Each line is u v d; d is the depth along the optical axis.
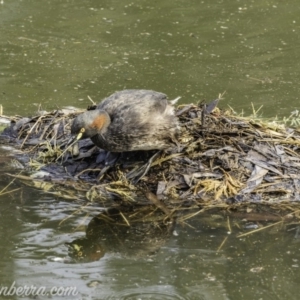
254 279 11.23
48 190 14.25
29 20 24.25
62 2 25.78
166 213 13.40
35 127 16.52
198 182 14.02
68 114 16.56
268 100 19.17
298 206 13.65
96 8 25.31
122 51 22.17
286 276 11.34
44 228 12.82
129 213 13.41
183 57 21.83
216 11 25.02
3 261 11.65
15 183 14.51
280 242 12.44
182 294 10.73
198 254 12.02
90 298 10.58
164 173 14.30
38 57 21.72
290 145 15.10
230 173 14.27
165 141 14.08
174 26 23.86
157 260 11.80
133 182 14.20
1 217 13.18
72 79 20.39
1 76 20.47
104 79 20.38
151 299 10.57
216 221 13.14
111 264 11.66
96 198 13.91
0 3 25.41
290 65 21.31
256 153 14.66
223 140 14.90
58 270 11.40
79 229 12.81
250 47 22.44
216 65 21.31
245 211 13.48
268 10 25.08
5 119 17.59
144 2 25.80
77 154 15.12
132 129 13.72
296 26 23.86
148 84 20.05
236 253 12.04
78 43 22.64
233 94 19.52
